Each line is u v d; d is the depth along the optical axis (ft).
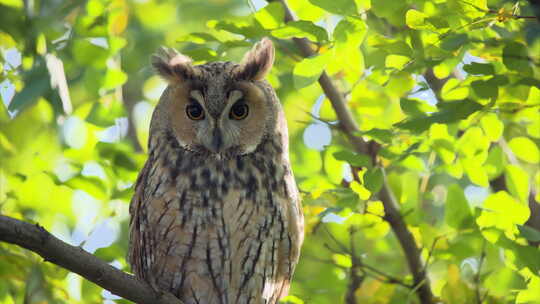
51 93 34.14
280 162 33.83
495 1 27.14
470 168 30.99
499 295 32.12
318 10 29.91
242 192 32.68
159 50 36.19
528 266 29.96
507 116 30.73
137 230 33.35
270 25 30.30
